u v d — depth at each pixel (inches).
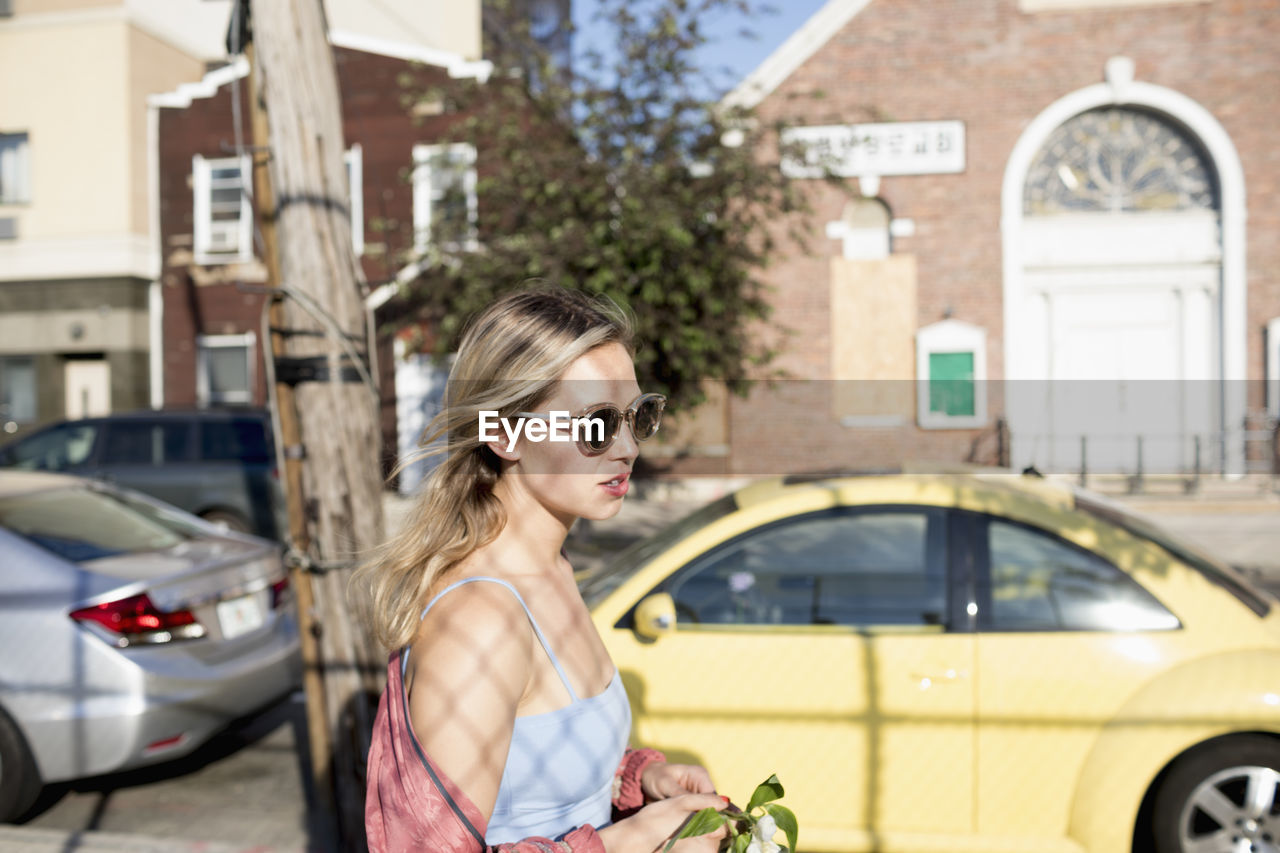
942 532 128.6
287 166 121.4
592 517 53.9
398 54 623.5
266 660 173.8
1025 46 590.9
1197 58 581.3
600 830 52.4
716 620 130.3
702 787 60.1
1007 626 121.7
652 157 377.7
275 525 393.7
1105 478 476.7
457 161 450.3
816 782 121.0
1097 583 122.8
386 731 48.3
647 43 368.5
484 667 46.9
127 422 407.8
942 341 590.2
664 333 357.4
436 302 421.4
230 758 189.2
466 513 52.0
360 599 124.2
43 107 666.2
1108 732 116.5
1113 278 598.5
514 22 426.0
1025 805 117.8
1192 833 115.5
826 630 125.0
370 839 47.8
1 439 676.7
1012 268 591.8
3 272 671.8
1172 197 598.9
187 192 668.1
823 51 600.1
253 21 122.1
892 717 120.1
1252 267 579.8
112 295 663.1
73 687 149.7
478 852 44.6
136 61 668.7
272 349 124.1
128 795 170.1
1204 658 116.9
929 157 596.4
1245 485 484.1
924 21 594.9
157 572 163.0
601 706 54.2
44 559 158.9
